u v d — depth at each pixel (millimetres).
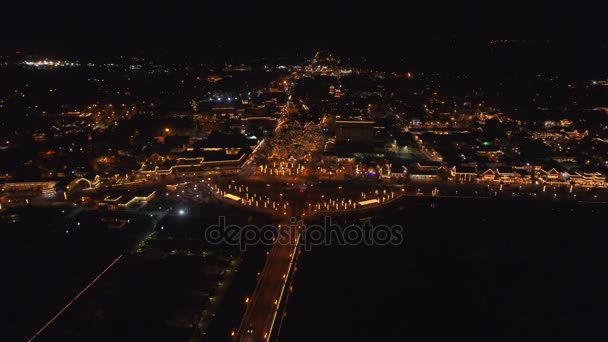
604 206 173125
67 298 117812
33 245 143375
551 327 110688
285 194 185250
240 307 114188
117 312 112250
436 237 149375
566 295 122000
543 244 145750
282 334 105500
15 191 184500
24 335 104875
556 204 174875
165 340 103250
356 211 168125
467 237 149500
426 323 110688
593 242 147000
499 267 133375
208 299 116625
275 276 126875
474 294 121562
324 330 107250
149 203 176625
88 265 132250
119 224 156750
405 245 144375
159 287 121312
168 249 140500
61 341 103062
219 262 132875
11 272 128875
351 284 124188
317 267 131500
